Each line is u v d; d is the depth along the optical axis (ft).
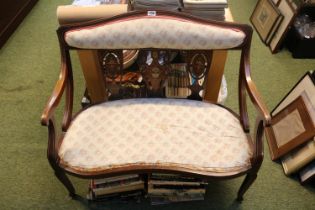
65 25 4.09
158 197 4.86
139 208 4.85
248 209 4.83
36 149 5.69
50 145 3.82
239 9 9.45
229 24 4.07
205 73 4.47
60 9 4.52
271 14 8.03
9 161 5.50
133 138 4.09
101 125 4.24
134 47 4.13
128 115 4.37
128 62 4.99
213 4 4.38
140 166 3.83
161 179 4.50
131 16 4.06
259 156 3.78
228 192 5.03
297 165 5.05
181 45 4.08
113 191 4.74
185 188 4.66
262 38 8.27
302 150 5.02
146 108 4.47
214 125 4.25
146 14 4.05
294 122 5.23
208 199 4.95
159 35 3.99
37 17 9.18
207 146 4.00
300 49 7.59
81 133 4.15
